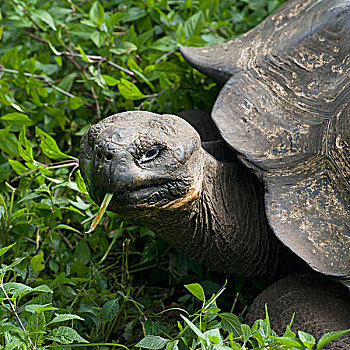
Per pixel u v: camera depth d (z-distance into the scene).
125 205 5.92
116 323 7.27
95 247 8.54
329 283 6.85
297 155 6.66
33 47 10.62
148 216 6.27
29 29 10.67
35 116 9.47
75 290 7.53
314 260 6.23
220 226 7.05
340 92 6.73
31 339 5.47
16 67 9.45
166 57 9.68
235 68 7.61
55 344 5.96
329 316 6.35
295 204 6.48
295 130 6.77
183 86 9.53
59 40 9.41
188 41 9.54
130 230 8.80
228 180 7.16
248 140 6.87
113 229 8.57
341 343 5.98
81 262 7.65
